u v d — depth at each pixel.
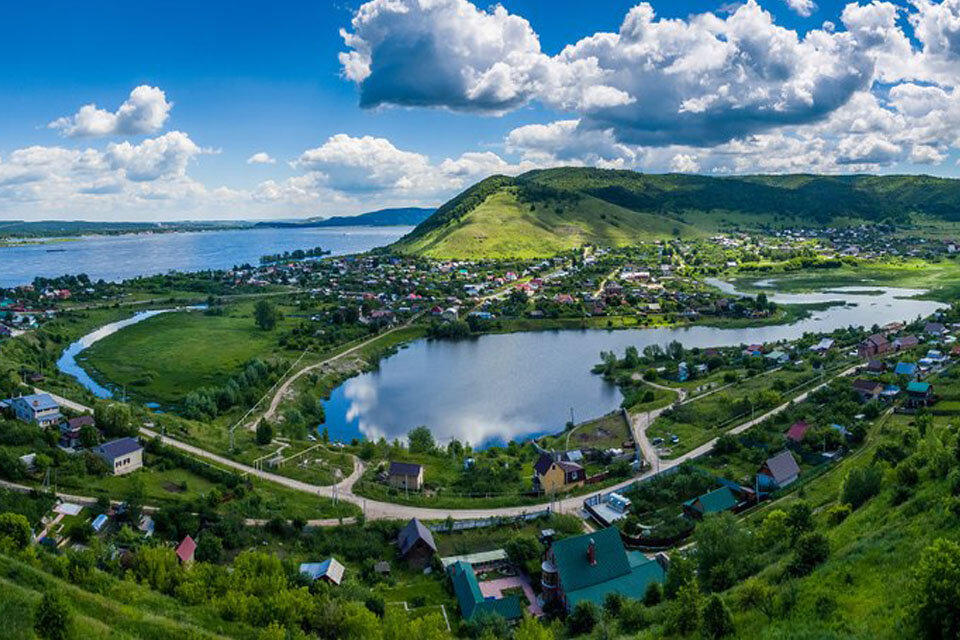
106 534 105.00
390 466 141.62
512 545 106.88
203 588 78.81
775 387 194.12
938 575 50.59
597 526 120.88
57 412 150.88
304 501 129.62
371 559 108.06
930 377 183.88
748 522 111.38
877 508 83.00
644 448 162.00
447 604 94.94
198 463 138.75
